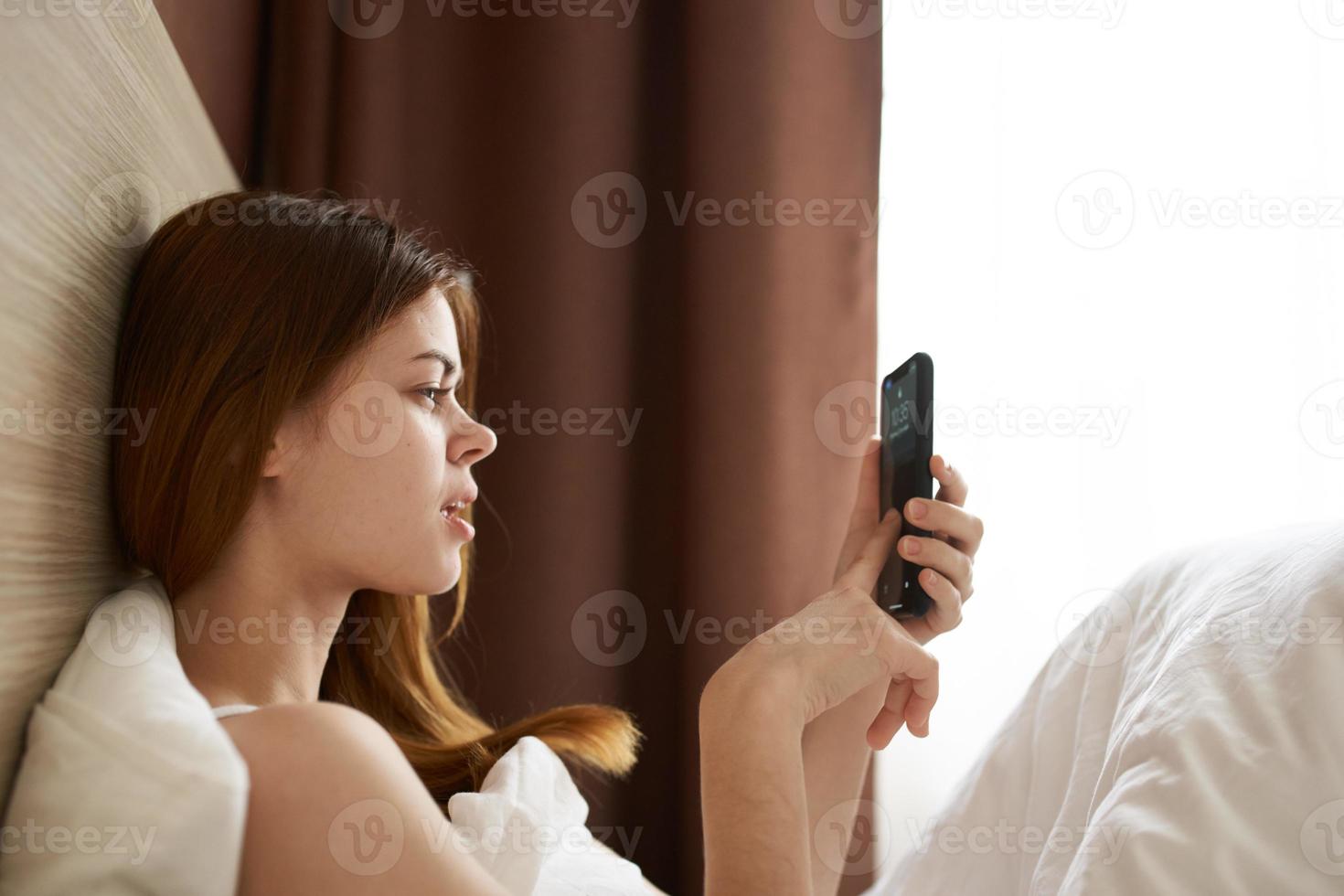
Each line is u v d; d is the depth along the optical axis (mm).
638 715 1524
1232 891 554
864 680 709
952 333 1660
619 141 1537
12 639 522
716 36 1518
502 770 862
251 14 1390
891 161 1689
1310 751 581
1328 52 1625
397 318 741
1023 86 1681
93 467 655
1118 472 1611
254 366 693
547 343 1505
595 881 845
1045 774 813
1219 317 1613
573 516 1499
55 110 568
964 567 796
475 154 1512
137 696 527
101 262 653
